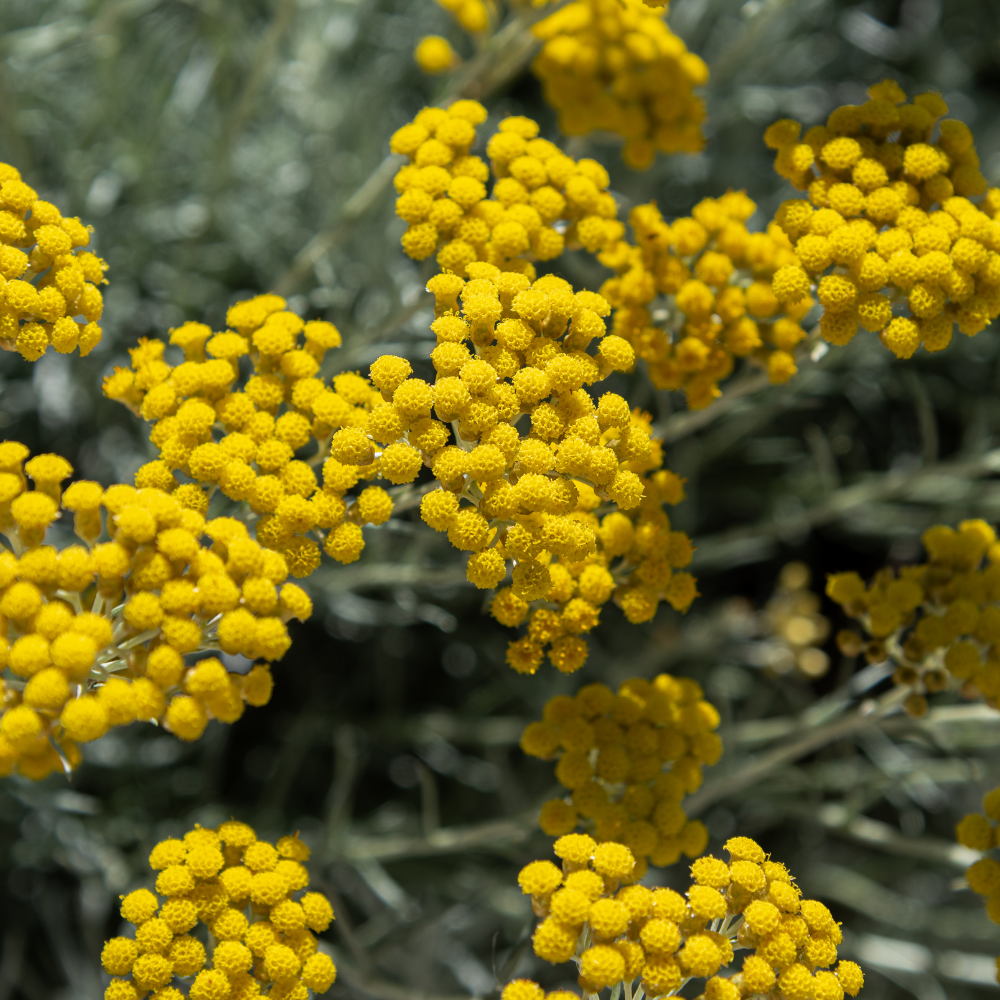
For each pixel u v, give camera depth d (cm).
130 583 30
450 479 30
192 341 32
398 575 39
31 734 30
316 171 48
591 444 30
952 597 33
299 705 45
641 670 43
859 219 32
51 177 46
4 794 41
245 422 31
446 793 45
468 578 30
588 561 32
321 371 37
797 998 30
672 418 35
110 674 30
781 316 33
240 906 31
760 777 40
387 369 31
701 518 49
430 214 32
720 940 30
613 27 35
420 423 31
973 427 46
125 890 40
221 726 43
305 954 31
